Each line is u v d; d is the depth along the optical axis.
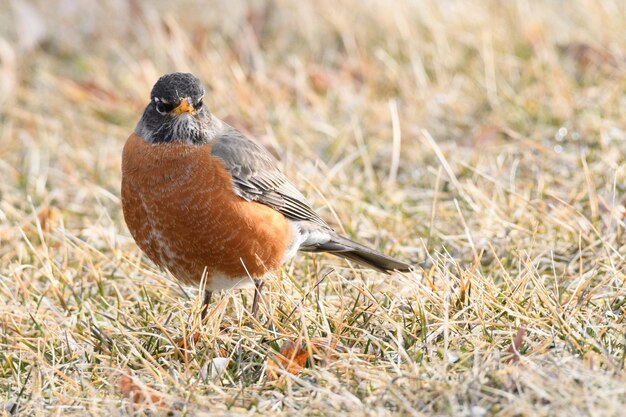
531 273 9.20
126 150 9.99
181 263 9.99
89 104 15.56
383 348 8.65
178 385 8.16
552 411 7.07
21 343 9.27
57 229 11.47
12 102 15.73
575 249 10.59
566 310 8.74
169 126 9.79
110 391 8.36
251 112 14.85
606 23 15.96
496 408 7.28
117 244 11.50
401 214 11.91
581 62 15.25
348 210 12.17
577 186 11.98
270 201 10.19
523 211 11.38
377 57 16.25
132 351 8.80
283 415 7.60
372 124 14.43
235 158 9.91
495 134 13.57
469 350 8.38
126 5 18.22
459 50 16.00
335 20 16.97
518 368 7.65
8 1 18.67
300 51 16.84
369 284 10.18
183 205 9.73
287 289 10.01
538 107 14.02
